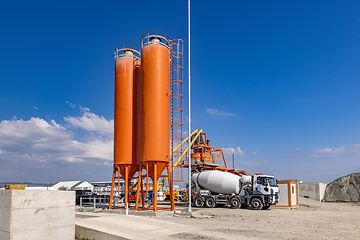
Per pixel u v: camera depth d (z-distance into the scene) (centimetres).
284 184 3788
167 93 2761
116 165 2883
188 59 2814
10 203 1178
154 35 2819
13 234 1166
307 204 4506
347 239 1534
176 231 1658
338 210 3606
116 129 2909
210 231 1702
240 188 3616
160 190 5603
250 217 2548
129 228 1653
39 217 1265
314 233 1703
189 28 2862
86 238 1531
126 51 3055
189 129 2753
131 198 4712
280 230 1798
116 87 2972
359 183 5912
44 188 1466
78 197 3878
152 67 2712
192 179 3988
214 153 4975
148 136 2631
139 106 2966
